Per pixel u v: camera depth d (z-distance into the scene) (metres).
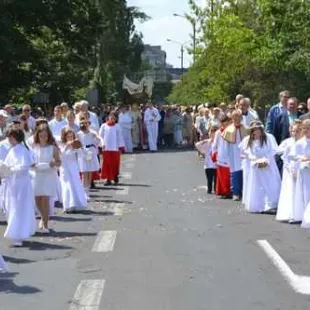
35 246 14.91
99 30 54.69
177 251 14.14
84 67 61.62
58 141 20.09
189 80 72.88
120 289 11.30
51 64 54.91
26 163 15.07
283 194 17.97
